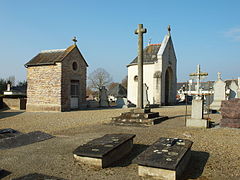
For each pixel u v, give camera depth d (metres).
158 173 3.95
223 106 10.17
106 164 4.73
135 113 11.67
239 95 24.48
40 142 6.93
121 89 60.72
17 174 4.30
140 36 11.97
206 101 18.91
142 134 8.24
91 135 8.08
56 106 19.83
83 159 4.86
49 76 20.33
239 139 7.41
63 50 21.66
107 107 27.08
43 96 20.53
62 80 20.03
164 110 20.70
